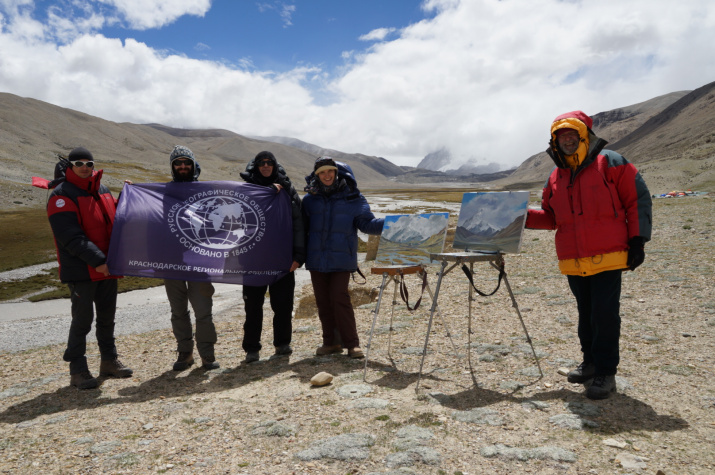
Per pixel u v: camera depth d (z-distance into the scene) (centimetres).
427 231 596
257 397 527
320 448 377
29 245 4909
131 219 636
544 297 996
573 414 418
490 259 504
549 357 596
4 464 393
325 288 690
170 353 850
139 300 2539
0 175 10650
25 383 706
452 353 648
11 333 1894
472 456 354
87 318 627
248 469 355
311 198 681
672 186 11256
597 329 453
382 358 652
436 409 450
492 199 545
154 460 382
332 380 565
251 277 659
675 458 335
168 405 522
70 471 372
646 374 516
